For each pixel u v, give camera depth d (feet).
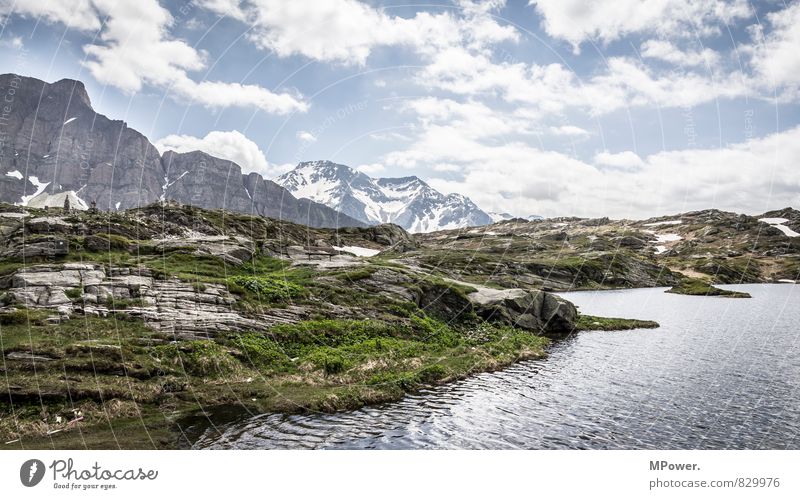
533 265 368.07
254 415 73.46
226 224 236.02
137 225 195.31
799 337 155.74
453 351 118.21
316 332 109.81
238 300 113.50
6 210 214.07
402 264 183.73
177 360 84.94
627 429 71.72
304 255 181.06
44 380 69.77
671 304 273.75
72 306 95.71
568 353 131.23
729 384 97.45
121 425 65.51
